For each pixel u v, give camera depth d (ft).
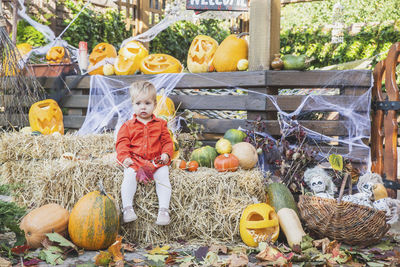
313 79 13.87
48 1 23.71
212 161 12.14
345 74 13.73
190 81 15.31
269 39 14.17
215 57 15.60
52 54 18.79
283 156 12.69
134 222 10.25
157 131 11.00
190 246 9.98
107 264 8.45
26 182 11.12
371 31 28.02
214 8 15.99
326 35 29.53
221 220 10.38
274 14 14.29
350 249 9.57
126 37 27.25
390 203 10.95
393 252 9.53
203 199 10.45
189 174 10.69
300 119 15.30
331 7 33.45
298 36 30.45
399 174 18.63
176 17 25.29
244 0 15.79
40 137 12.19
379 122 13.88
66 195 10.27
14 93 16.97
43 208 9.56
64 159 10.94
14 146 11.55
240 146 12.05
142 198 10.26
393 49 13.28
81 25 24.61
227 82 14.57
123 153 10.47
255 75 14.01
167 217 9.98
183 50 30.35
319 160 13.75
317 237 10.45
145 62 16.98
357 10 32.65
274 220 9.95
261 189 10.89
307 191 12.42
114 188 10.28
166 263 8.75
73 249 9.23
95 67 18.45
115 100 17.10
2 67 16.55
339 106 13.79
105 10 26.12
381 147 13.88
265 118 14.05
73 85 18.01
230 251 9.61
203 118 15.92
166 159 10.52
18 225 8.93
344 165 12.15
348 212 9.77
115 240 9.57
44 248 9.20
